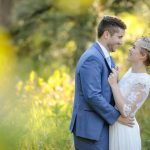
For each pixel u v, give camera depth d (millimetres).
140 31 12773
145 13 13320
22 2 18438
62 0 16750
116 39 5848
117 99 5730
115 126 5922
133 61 6117
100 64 5738
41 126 7859
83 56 5844
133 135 5988
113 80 5773
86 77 5660
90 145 5891
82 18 16203
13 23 18953
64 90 11023
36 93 10734
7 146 3191
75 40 16328
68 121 8641
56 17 17188
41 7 17797
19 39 17672
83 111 5828
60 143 7625
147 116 9375
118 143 5918
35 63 16969
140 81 5961
